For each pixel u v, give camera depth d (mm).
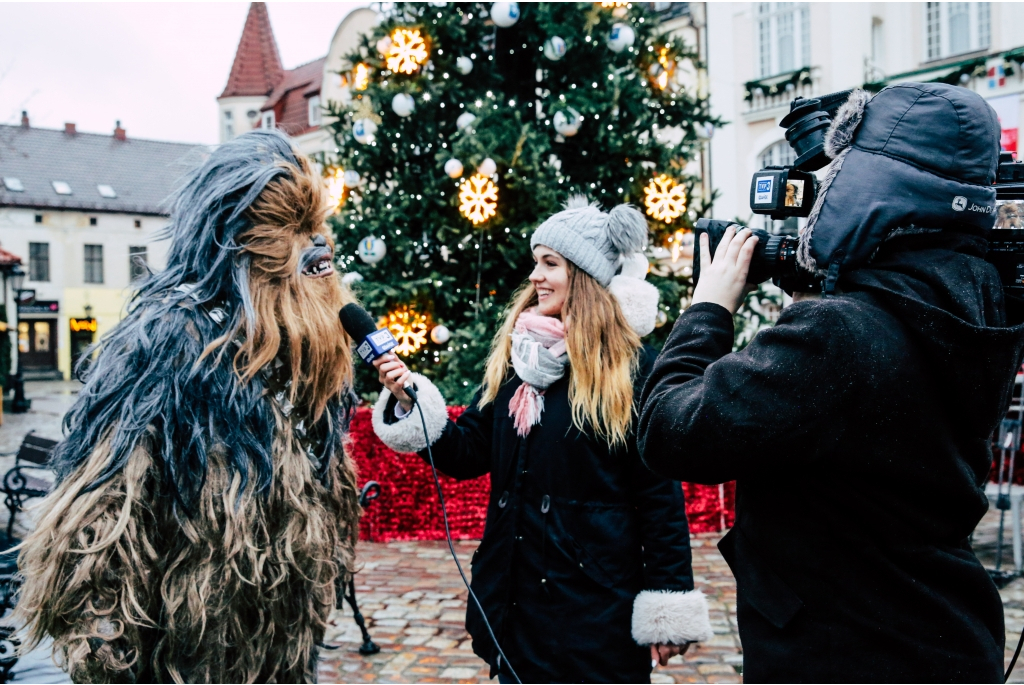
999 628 1160
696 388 1152
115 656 1168
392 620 4016
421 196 5750
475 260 5824
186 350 1254
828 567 1126
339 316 1534
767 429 1070
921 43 12492
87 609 1153
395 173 5953
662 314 5434
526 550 1824
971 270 1125
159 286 1318
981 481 1202
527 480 1869
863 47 12734
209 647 1214
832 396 1060
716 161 14094
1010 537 5441
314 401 1373
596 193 5867
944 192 1089
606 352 1884
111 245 33125
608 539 1789
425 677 3295
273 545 1263
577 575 1776
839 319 1070
